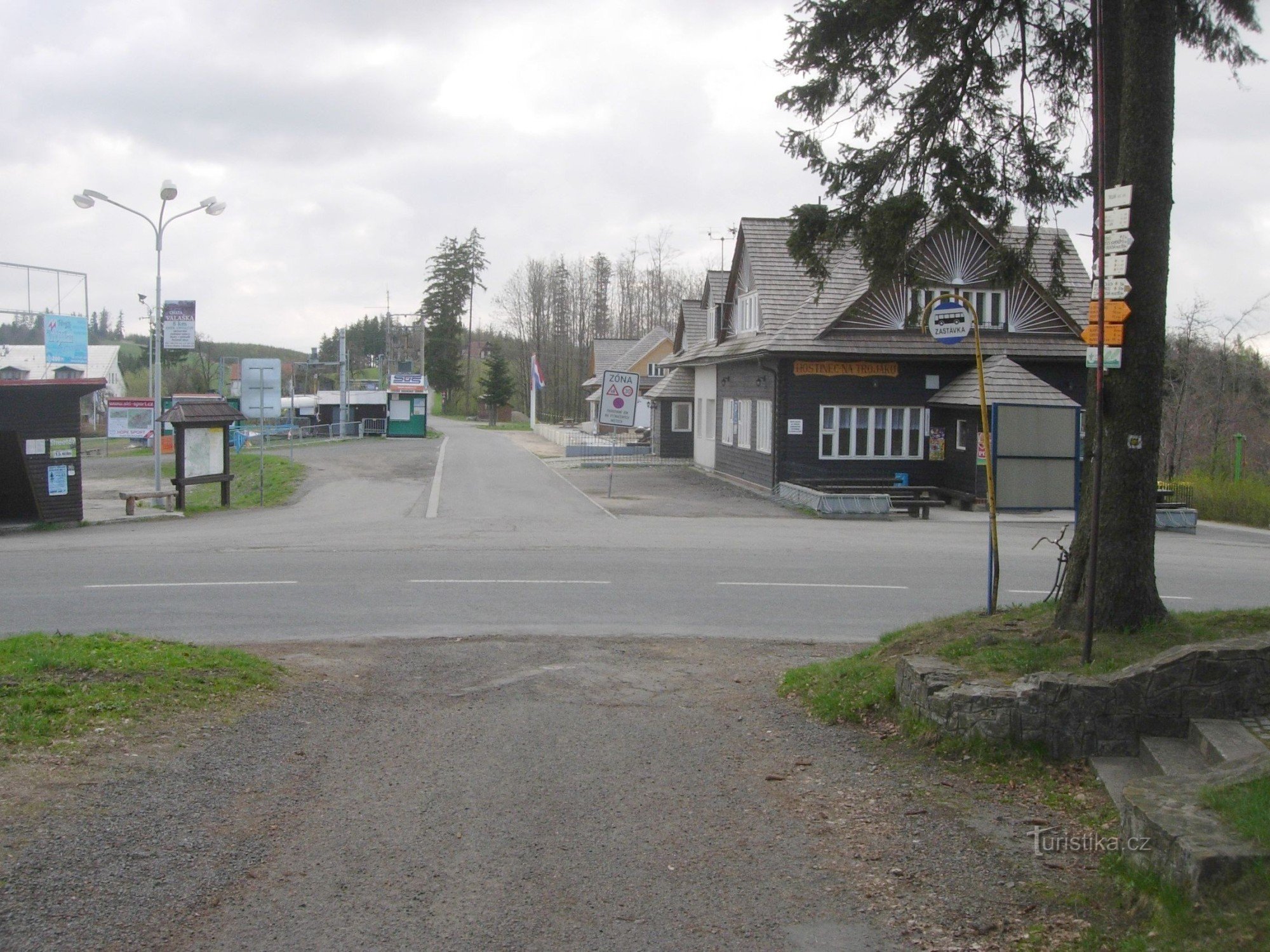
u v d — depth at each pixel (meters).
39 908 4.55
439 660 10.89
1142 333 8.18
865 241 12.28
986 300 29.44
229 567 17.09
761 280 31.80
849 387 29.17
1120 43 9.02
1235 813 4.63
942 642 9.05
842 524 24.11
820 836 5.79
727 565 17.78
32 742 6.59
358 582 15.82
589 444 49.78
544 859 5.44
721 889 5.07
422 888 5.02
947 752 7.20
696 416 41.75
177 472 26.41
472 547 19.62
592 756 7.44
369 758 7.18
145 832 5.47
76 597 14.41
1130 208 8.15
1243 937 3.93
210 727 7.50
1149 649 7.74
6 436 22.88
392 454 46.69
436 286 113.56
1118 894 4.79
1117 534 8.33
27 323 51.81
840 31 11.60
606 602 14.59
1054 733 6.92
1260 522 27.20
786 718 8.60
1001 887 5.05
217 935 4.46
